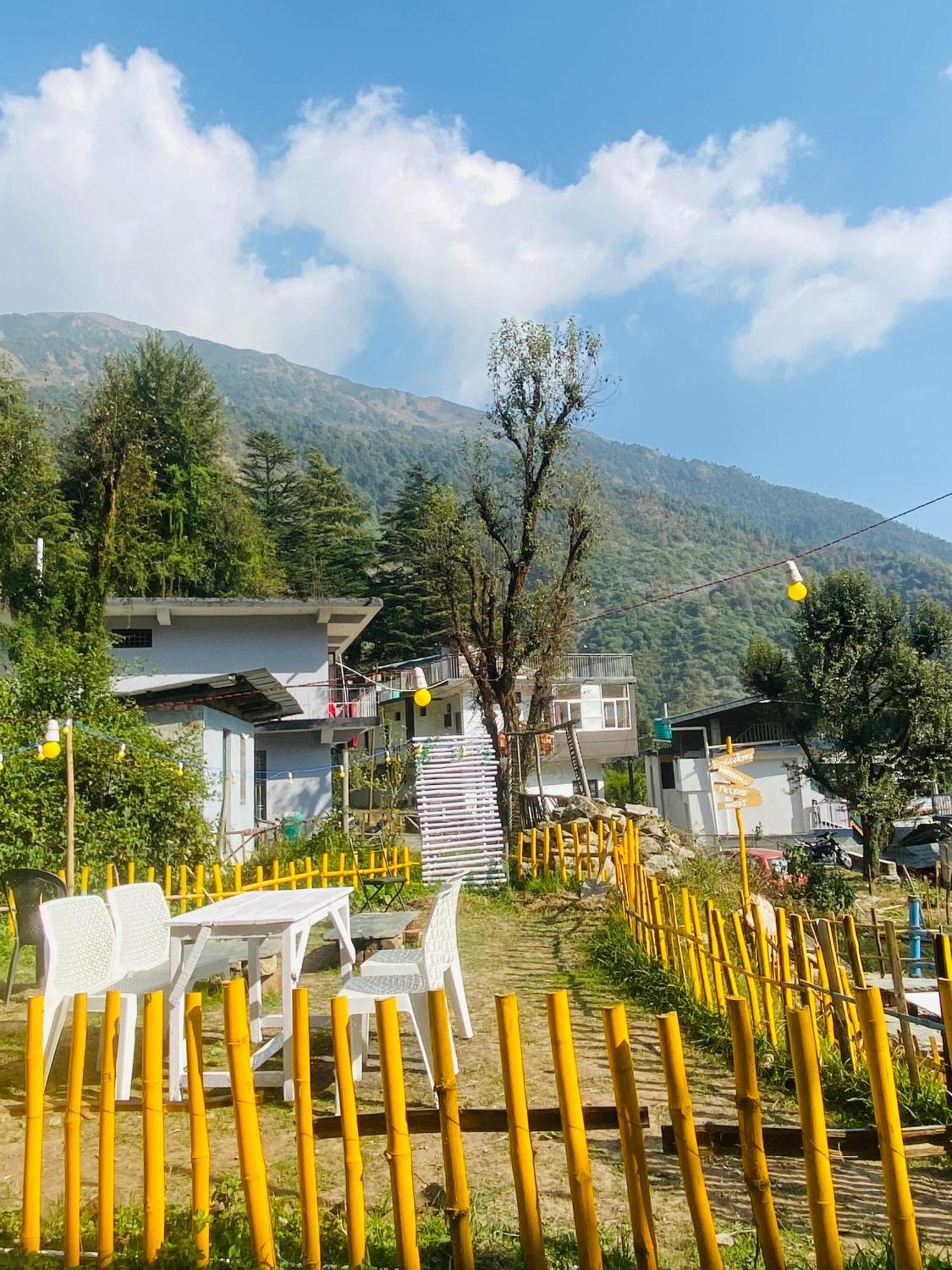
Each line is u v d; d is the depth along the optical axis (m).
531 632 18.75
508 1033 3.30
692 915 7.34
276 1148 4.71
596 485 19.41
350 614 25.25
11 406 24.11
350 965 6.45
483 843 14.62
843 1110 5.34
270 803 25.75
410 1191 3.36
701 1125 3.51
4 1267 3.52
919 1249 3.11
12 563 21.11
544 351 18.97
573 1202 3.19
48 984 5.39
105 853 12.33
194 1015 3.67
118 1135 4.95
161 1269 3.45
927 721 29.34
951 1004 3.81
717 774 11.60
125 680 22.42
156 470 35.72
